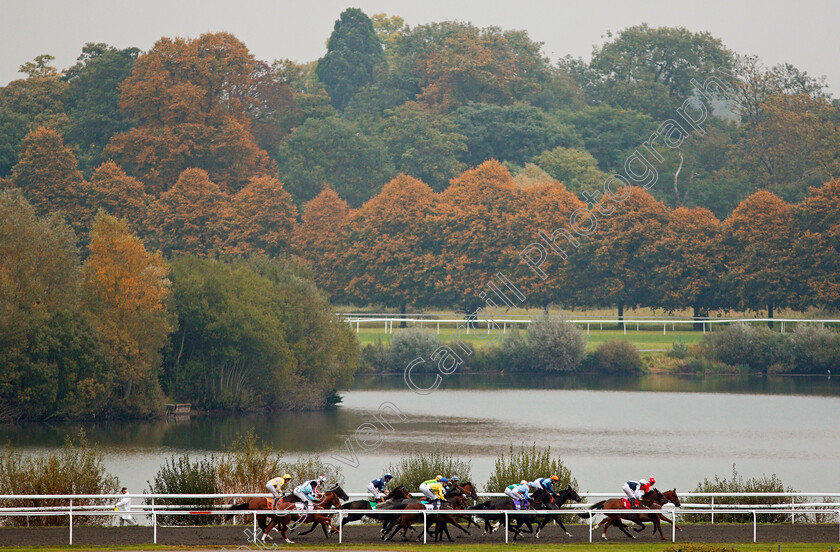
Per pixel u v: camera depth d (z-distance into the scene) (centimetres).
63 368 11156
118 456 9175
